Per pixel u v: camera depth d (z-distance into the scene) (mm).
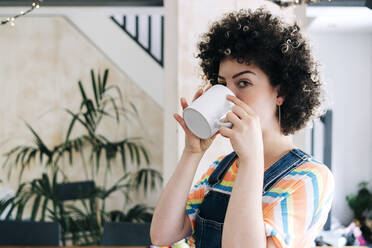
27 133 4371
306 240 729
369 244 4766
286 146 798
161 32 4336
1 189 4242
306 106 806
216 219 820
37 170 4363
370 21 4535
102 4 3947
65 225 3666
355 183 5492
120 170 4398
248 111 687
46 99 4371
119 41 4219
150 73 4262
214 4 1924
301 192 695
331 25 4820
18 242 2086
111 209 4395
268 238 668
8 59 4332
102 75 4340
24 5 3957
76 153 4363
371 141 5469
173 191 872
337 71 5441
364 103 5453
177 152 1950
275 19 807
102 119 4371
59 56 4336
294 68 757
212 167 945
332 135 5449
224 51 746
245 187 651
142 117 4379
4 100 4363
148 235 2053
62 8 4102
